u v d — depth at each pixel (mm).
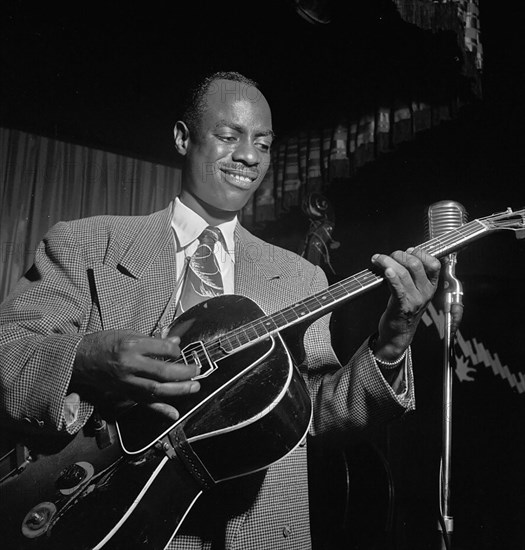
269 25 2811
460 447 2965
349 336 3006
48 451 1077
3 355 1096
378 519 2113
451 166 3111
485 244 3209
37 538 994
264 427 1071
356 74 2859
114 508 1013
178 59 3104
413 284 1136
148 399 1062
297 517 1210
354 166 2795
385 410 1202
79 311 1216
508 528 2867
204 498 1142
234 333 1173
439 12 2197
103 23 2908
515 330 3104
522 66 2666
